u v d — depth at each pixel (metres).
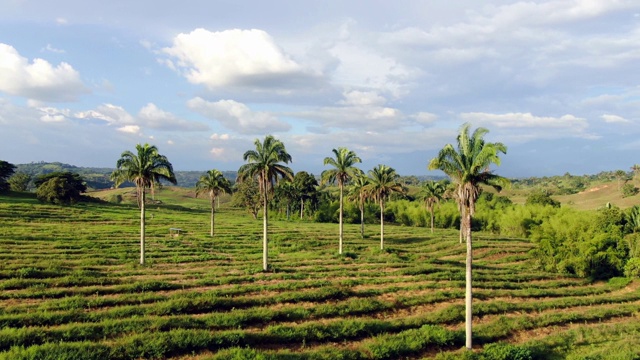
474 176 28.23
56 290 34.62
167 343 24.62
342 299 37.44
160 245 63.34
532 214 100.06
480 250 73.31
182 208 137.88
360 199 76.69
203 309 32.59
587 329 32.91
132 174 47.53
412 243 81.25
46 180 114.38
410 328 32.06
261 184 47.91
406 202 134.88
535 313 37.75
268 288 38.78
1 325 26.23
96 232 70.69
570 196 184.50
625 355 25.80
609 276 53.72
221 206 177.38
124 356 23.30
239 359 23.19
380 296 38.97
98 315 29.23
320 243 73.75
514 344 30.14
